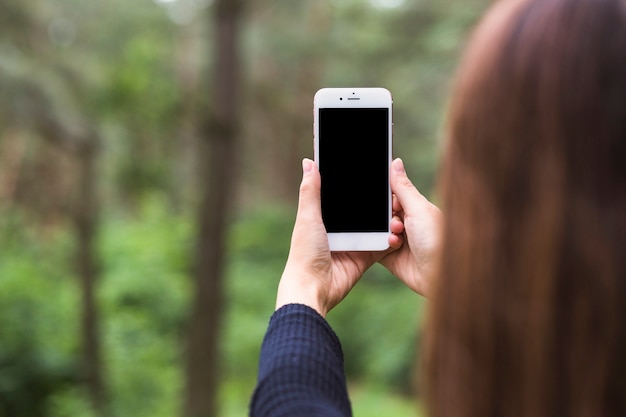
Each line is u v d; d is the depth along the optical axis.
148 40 10.88
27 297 11.43
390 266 1.42
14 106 9.34
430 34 8.61
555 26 0.69
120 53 10.82
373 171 1.51
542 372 0.67
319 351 0.94
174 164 13.12
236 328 16.20
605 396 0.66
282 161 21.30
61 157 13.07
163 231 19.52
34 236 13.69
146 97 9.65
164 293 16.73
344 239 1.41
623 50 0.67
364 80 10.05
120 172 11.42
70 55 10.80
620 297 0.65
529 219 0.68
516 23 0.72
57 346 10.91
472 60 0.74
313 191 1.31
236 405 12.51
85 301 10.72
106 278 16.81
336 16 9.83
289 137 20.14
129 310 15.90
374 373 14.28
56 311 11.77
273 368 0.91
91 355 10.68
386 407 12.13
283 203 22.69
